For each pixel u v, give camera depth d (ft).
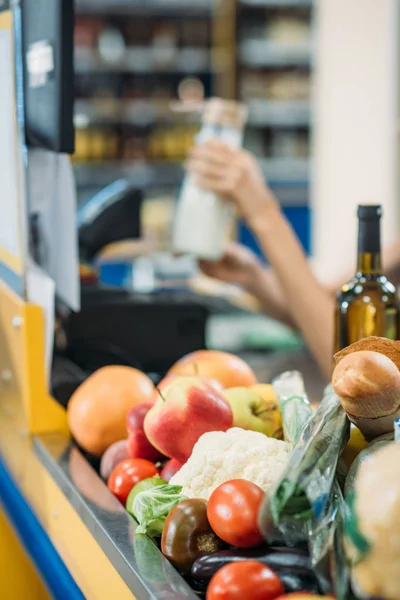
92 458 3.73
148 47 19.29
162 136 19.60
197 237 5.95
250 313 10.03
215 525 2.30
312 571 2.08
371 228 3.36
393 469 1.89
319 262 17.80
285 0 19.42
